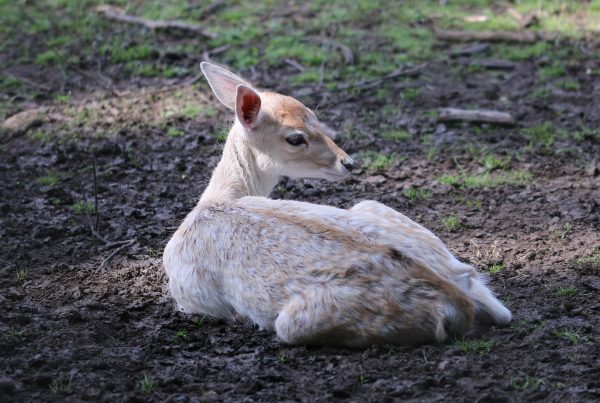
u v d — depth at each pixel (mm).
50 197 14414
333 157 10828
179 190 14523
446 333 8805
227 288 9695
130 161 15711
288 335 9031
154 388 8477
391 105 17781
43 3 23672
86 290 11188
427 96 18172
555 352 8812
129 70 20078
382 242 9086
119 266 11938
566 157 15227
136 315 10406
